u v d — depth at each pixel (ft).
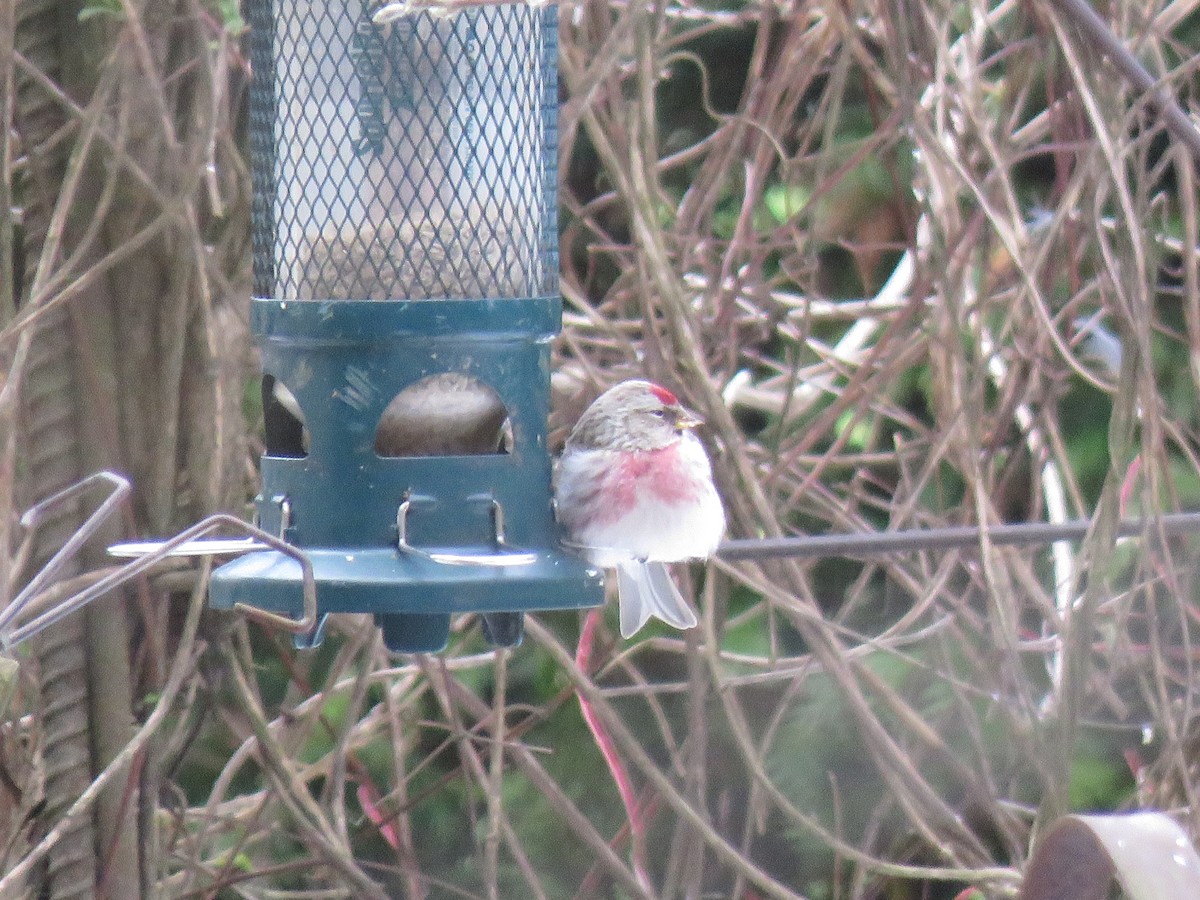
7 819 23.24
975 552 27.66
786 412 26.37
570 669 25.58
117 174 21.59
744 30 38.45
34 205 22.41
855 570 36.40
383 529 19.35
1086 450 37.32
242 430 23.54
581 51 25.50
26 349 20.01
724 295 26.81
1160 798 24.90
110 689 23.04
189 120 22.40
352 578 18.26
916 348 26.55
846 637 34.27
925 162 23.76
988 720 29.81
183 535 15.67
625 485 21.43
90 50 22.02
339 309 19.38
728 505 26.50
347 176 20.29
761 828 27.89
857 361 30.55
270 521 20.08
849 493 28.78
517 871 37.11
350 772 30.96
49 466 22.54
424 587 18.16
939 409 26.43
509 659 37.45
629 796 27.32
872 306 29.63
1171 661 29.58
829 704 34.63
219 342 23.08
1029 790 32.07
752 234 27.50
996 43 31.53
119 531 22.79
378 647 25.89
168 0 21.99
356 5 20.18
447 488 19.49
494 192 20.47
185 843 27.25
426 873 36.91
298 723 27.50
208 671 24.38
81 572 22.62
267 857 31.35
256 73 21.12
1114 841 15.44
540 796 37.04
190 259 22.41
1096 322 28.53
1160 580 26.53
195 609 22.20
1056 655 27.86
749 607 36.17
